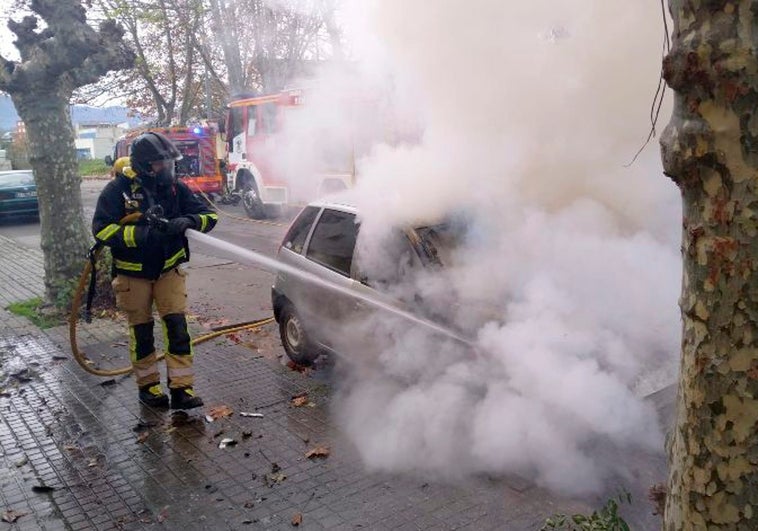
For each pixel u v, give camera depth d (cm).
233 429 465
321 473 399
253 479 397
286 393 524
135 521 360
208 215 499
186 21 1861
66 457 436
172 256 488
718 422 154
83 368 557
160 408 509
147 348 509
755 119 139
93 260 515
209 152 2014
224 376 569
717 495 157
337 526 345
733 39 137
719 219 146
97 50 742
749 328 146
